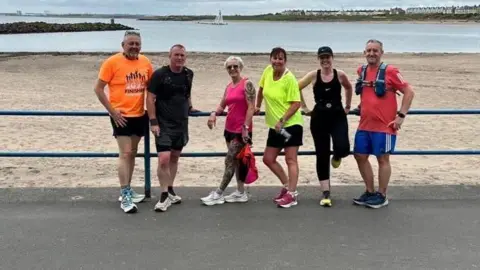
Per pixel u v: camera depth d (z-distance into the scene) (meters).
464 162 9.76
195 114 5.89
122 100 5.45
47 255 4.38
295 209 5.53
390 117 5.48
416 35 92.56
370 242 4.68
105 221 5.14
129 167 5.57
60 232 4.85
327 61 5.51
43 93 17.83
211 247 4.56
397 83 5.42
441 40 72.25
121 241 4.67
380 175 5.61
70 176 8.55
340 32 110.19
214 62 29.83
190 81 5.57
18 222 5.09
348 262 4.29
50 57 31.91
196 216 5.30
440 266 4.23
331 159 6.11
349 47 53.44
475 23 196.62
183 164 9.39
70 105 15.59
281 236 4.80
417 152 6.22
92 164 9.38
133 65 5.46
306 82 5.70
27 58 31.02
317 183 8.16
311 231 4.93
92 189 6.18
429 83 21.55
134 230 4.92
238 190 5.77
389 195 6.01
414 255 4.43
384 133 5.48
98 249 4.50
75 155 5.96
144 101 5.63
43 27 92.94
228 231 4.91
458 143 11.29
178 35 88.25
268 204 5.69
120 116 5.41
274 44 59.47
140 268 4.17
